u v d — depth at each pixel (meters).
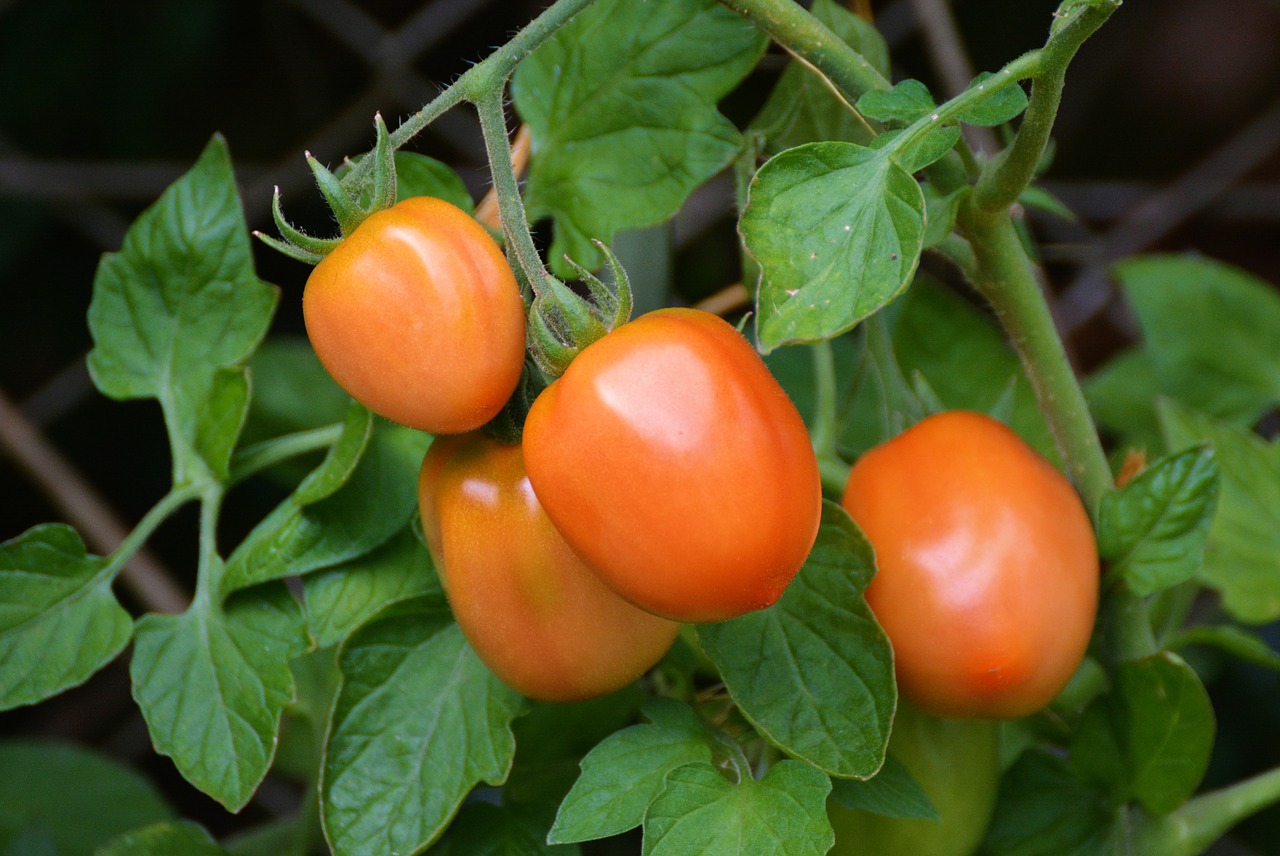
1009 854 0.70
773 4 0.65
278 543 0.68
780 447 0.60
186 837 0.71
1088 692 0.75
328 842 0.65
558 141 0.70
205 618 0.68
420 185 0.69
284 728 0.79
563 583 0.63
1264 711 0.94
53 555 0.68
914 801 0.66
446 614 0.67
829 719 0.64
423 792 0.66
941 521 0.65
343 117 1.08
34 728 1.13
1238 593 0.76
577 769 0.70
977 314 0.80
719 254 1.05
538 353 0.62
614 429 0.60
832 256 0.60
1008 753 0.74
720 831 0.62
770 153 0.71
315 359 0.81
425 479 0.65
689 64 0.69
